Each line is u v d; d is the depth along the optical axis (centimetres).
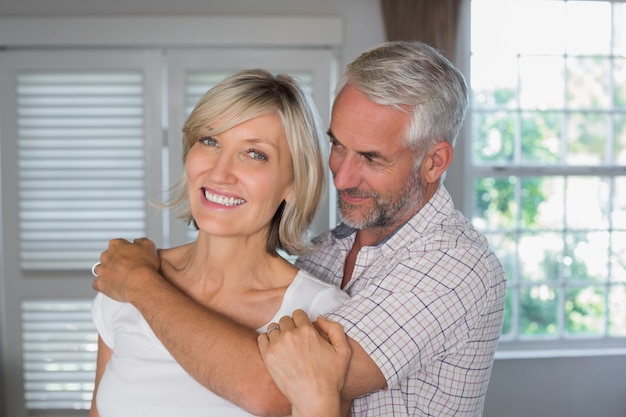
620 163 404
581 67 398
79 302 355
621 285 406
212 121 142
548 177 400
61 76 347
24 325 356
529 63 395
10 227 351
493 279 156
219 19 343
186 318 139
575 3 395
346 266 176
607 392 390
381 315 142
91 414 165
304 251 160
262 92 142
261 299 152
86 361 357
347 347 132
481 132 395
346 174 156
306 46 351
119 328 155
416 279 147
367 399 157
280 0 353
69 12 346
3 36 339
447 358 153
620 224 405
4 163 348
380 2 352
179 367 147
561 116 399
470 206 389
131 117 348
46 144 349
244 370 131
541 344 399
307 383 125
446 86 156
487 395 388
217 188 143
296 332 127
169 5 348
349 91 156
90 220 352
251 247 153
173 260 164
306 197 151
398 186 157
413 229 161
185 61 346
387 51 156
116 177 351
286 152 146
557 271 404
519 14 392
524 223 402
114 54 345
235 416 145
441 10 350
